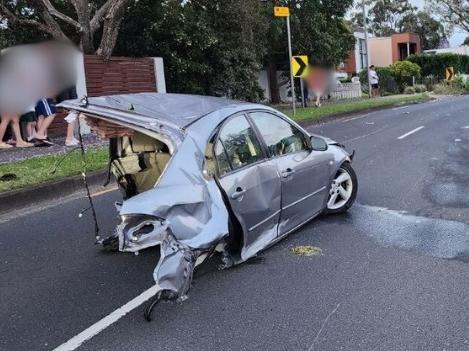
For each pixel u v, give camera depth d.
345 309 4.39
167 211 4.27
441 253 5.56
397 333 4.00
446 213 6.94
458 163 10.31
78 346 3.99
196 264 4.66
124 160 5.53
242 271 5.22
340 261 5.41
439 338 3.92
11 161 10.37
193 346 3.92
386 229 6.37
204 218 4.46
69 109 4.89
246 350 3.85
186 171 4.54
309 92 27.03
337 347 3.84
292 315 4.33
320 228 6.44
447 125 16.59
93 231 6.73
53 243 6.33
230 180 4.89
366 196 7.90
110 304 4.66
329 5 27.94
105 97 5.08
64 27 17.78
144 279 5.17
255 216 5.13
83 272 5.40
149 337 4.07
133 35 18.73
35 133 12.44
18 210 7.89
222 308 4.48
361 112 22.92
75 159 10.52
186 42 18.94
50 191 8.55
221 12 20.89
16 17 15.47
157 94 5.45
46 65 11.82
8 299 4.84
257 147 5.41
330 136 14.86
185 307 4.53
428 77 43.44
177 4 19.45
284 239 6.07
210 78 21.14
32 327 4.31
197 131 4.79
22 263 5.72
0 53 11.38
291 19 24.69
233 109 5.32
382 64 52.00
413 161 10.62
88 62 15.38
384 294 4.64
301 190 5.91
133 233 4.21
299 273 5.14
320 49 26.64
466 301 4.47
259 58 24.55
